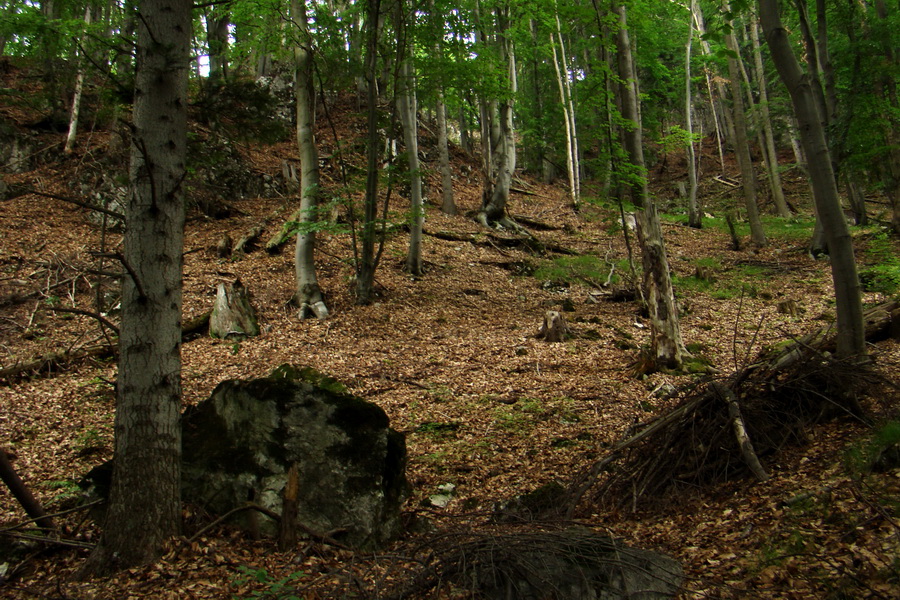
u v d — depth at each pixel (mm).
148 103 4387
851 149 14266
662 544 4371
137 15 4305
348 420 5176
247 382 5402
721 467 5367
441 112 21812
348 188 13297
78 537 4934
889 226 19594
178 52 4461
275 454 5074
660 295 10016
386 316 13242
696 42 28359
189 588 3900
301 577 4074
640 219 10086
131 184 4406
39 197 16172
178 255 4508
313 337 11930
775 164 25719
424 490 6422
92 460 6891
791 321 12742
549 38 23047
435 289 15352
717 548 4047
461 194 25047
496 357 11078
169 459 4375
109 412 8430
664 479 5320
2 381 9336
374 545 4797
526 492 6152
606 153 9906
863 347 5812
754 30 25672
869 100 13992
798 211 27438
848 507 3947
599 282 16859
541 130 25141
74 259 13617
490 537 3789
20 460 6836
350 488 4941
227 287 12188
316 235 17156
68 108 19000
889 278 12469
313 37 13047
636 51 20812
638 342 12086
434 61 13672
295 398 5207
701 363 10016
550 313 12242
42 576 4371
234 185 19281
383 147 15203
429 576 3668
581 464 6777
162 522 4324
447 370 10367
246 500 4957
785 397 5734
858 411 5430
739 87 21141
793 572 3455
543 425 8086
